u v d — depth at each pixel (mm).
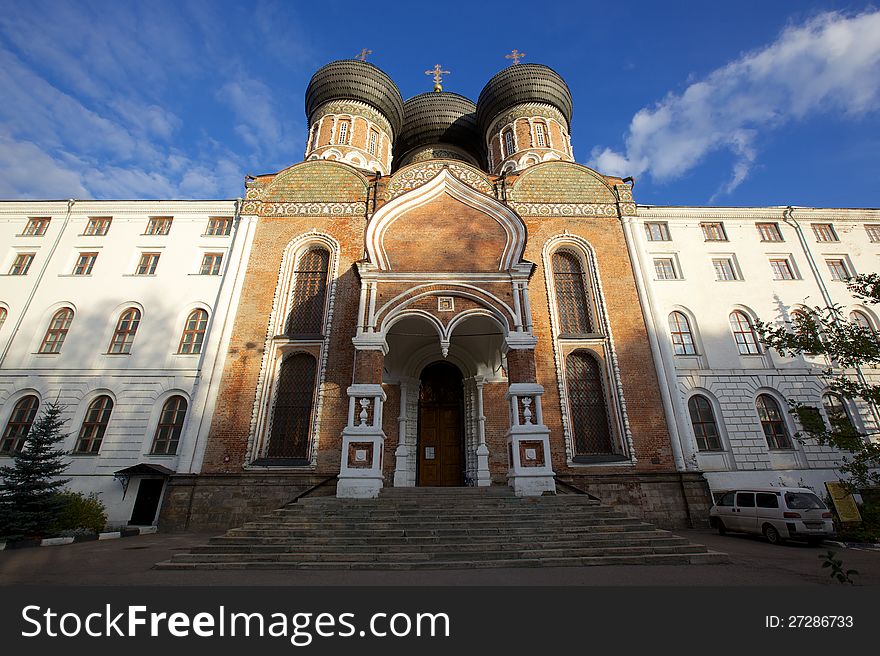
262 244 21219
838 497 16484
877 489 16219
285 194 22531
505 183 22828
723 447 18938
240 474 16625
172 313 20562
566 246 21734
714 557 9180
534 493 13172
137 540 13867
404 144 34938
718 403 19641
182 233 22641
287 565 8781
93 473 17672
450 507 12047
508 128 30562
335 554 9227
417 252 16922
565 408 18031
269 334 19016
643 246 21531
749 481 18219
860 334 12031
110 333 20375
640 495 16859
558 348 19062
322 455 16875
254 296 19906
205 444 17172
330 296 19750
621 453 17672
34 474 14461
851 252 23391
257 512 16172
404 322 16812
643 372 18828
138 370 19406
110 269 21797
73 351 19906
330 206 22125
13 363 19797
